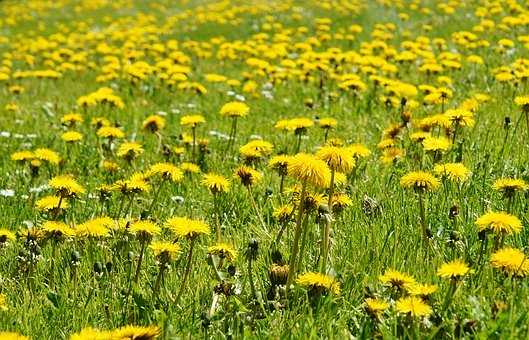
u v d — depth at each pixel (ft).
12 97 51.67
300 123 24.20
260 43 57.88
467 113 22.56
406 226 16.92
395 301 12.68
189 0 132.87
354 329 12.77
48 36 100.27
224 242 17.74
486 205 17.66
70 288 15.49
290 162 13.62
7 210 22.56
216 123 35.19
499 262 12.60
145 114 39.22
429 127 23.66
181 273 16.03
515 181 15.78
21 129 36.29
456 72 42.78
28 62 64.90
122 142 31.83
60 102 46.21
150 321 13.01
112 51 63.82
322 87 40.19
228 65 59.31
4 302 14.14
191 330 12.81
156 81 49.06
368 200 18.16
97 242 17.95
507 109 29.99
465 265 12.70
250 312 13.42
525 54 46.19
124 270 16.52
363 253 15.26
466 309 12.58
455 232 15.03
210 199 22.03
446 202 17.90
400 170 21.16
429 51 47.11
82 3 137.18
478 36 58.13
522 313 11.65
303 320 12.41
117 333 10.54
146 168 27.04
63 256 17.66
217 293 13.61
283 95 42.34
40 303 14.78
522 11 60.80
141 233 14.84
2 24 114.93
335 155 14.19
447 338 11.92
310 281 13.19
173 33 86.58
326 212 13.70
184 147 29.07
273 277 13.98
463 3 78.18
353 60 43.27
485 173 19.69
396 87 33.22
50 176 26.61
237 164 26.14
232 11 97.25
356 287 13.92
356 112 34.73
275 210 17.90
